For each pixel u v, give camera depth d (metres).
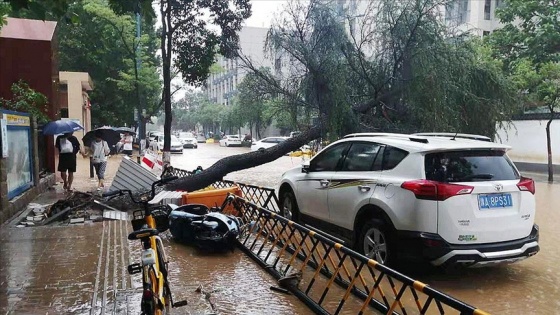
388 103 10.10
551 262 6.38
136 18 23.59
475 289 5.29
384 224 5.50
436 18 9.60
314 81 10.16
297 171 7.83
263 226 6.73
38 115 11.86
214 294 4.95
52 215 8.91
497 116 9.90
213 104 72.44
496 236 5.12
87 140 14.94
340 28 10.23
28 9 5.42
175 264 6.09
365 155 6.20
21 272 5.59
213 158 28.00
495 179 5.28
